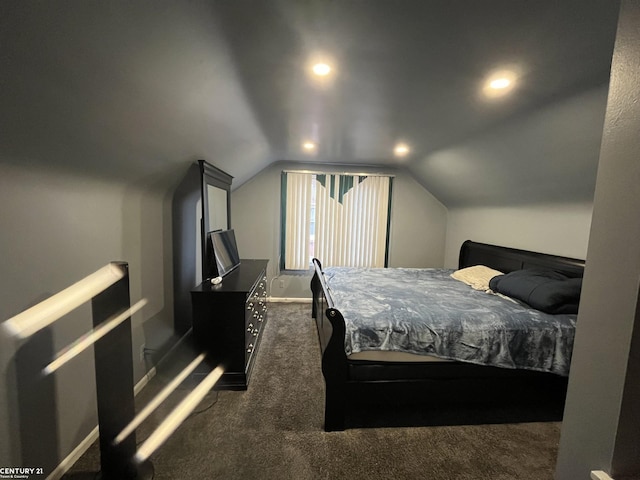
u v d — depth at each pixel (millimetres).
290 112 2111
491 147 2535
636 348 596
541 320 1907
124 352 1402
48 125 1080
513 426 1837
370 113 2119
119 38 950
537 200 2836
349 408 1982
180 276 2754
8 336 1141
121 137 1459
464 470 1509
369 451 1612
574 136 1900
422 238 4551
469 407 2016
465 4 988
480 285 2752
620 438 625
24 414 1220
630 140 588
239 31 1145
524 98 1747
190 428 1760
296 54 1324
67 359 1443
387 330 1800
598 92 1534
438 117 2146
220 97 1668
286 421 1827
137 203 2062
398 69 1467
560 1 965
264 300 3352
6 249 1117
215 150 2455
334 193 4262
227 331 2143
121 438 1408
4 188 1096
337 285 2828
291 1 976
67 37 845
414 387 1827
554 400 1973
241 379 2154
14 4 699
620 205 609
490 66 1415
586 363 694
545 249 2814
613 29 1098
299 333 3188
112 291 1377
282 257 4305
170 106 1489
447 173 3527
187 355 2484
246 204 4195
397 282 3000
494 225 3518
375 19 1079
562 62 1351
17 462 1190
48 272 1319
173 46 1113
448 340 1818
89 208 1584
